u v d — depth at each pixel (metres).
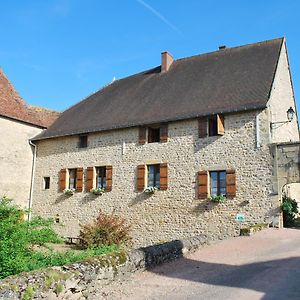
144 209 16.69
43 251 8.98
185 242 9.78
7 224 7.33
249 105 14.68
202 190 15.36
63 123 21.05
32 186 20.69
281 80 17.22
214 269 8.02
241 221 14.40
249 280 6.93
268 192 14.12
